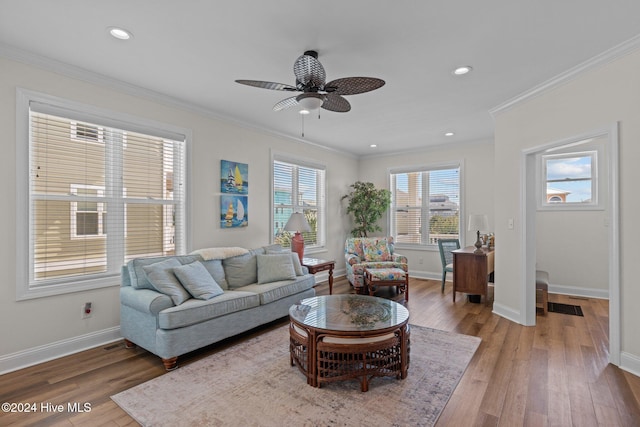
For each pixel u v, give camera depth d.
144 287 2.97
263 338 3.28
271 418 1.97
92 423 1.93
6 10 2.05
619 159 2.61
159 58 2.71
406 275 4.65
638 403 2.12
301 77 2.46
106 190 3.20
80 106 2.94
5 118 2.55
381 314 2.63
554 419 1.96
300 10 2.07
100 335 3.08
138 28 2.27
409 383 2.37
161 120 3.56
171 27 2.26
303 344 2.42
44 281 2.79
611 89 2.66
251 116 4.29
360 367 2.37
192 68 2.90
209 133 4.07
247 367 2.63
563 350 2.94
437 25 2.25
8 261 2.57
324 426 1.89
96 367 2.63
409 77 3.09
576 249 4.96
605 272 4.77
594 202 4.88
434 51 2.61
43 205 2.82
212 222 4.09
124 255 3.32
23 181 2.64
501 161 3.96
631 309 2.53
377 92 3.47
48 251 2.84
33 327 2.70
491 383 2.37
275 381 2.41
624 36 2.39
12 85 2.57
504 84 3.27
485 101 3.76
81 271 3.03
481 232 5.66
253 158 4.69
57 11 2.07
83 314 2.98
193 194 3.87
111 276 3.20
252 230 4.64
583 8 2.06
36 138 2.77
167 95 3.54
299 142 5.54
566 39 2.43
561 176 5.12
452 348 2.98
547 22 2.21
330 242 6.33
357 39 2.42
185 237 3.79
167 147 3.69
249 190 4.61
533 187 3.63
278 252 4.30
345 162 6.71
